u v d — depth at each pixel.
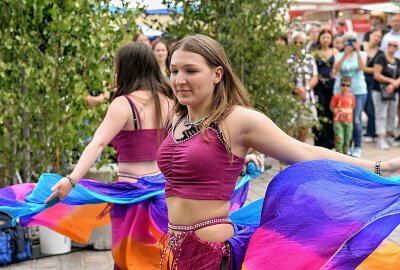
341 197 3.12
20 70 6.66
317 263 3.08
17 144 6.78
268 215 3.22
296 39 9.80
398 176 3.46
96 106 6.81
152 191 4.71
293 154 3.20
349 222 3.07
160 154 3.31
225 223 3.24
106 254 6.49
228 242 3.23
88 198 4.73
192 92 3.18
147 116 4.71
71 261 6.27
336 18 17.03
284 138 3.18
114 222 4.86
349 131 11.45
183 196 3.22
